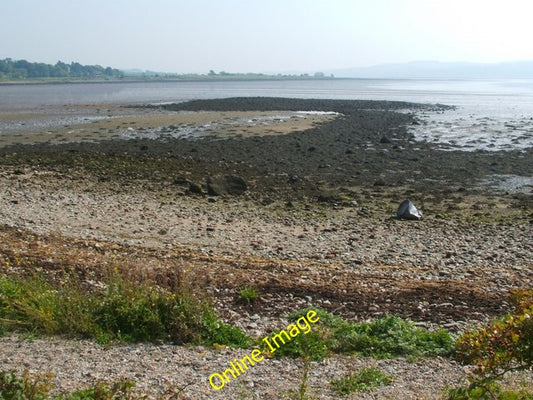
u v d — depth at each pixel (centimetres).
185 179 2522
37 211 1939
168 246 1616
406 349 948
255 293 1176
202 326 990
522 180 2694
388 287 1289
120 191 2317
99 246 1540
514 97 9731
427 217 2067
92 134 4144
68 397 719
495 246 1720
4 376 700
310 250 1639
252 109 6100
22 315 1001
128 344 944
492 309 1150
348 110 6131
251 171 2808
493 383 758
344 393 796
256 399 772
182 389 741
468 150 3506
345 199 2288
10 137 4000
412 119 5206
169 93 10906
